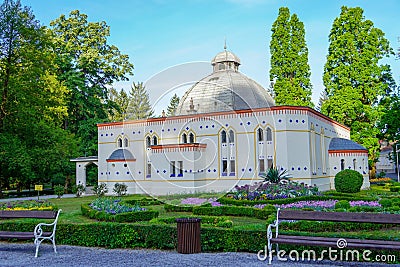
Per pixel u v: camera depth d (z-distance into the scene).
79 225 11.20
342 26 41.09
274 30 41.56
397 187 28.36
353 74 39.72
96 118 43.72
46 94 32.38
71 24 44.94
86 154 42.62
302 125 27.28
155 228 10.27
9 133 31.94
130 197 28.31
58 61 41.84
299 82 40.84
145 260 8.95
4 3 30.31
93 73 45.28
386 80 44.38
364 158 31.98
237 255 9.22
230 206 16.36
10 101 30.75
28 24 31.25
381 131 43.41
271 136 27.09
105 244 10.70
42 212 10.77
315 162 28.45
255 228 10.08
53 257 9.66
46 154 33.72
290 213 9.10
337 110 39.25
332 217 8.77
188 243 9.58
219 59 34.38
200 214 16.53
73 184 41.97
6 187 41.72
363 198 19.42
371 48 40.19
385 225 12.29
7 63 29.89
